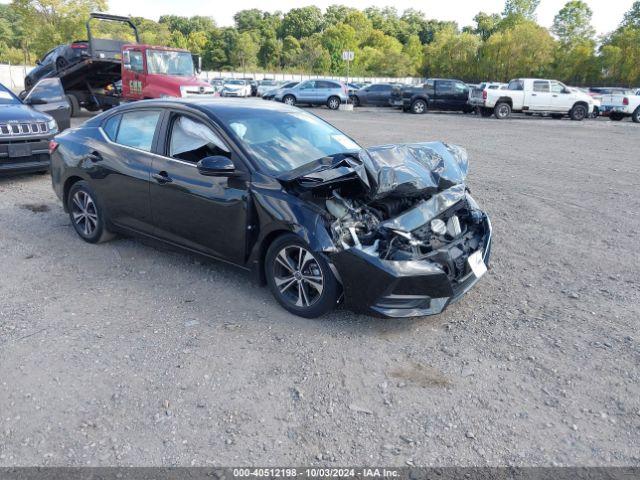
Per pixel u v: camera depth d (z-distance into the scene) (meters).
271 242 4.12
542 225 6.44
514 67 58.59
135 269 5.01
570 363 3.43
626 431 2.81
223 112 4.60
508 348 3.62
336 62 78.62
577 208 7.22
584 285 4.66
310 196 3.84
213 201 4.27
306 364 3.44
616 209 7.18
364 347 3.64
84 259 5.27
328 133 5.00
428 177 3.81
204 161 3.99
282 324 3.96
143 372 3.36
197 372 3.36
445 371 3.36
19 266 5.08
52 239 5.84
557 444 2.72
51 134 8.34
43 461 2.63
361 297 3.66
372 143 13.83
